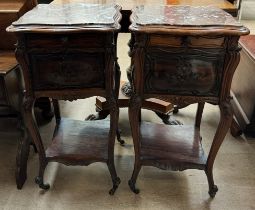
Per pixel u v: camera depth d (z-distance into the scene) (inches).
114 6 49.1
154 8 47.2
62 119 63.5
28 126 47.4
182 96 42.8
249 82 66.6
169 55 39.7
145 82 42.2
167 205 50.8
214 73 40.7
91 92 44.0
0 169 58.5
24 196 52.4
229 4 63.4
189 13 44.2
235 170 58.7
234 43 38.4
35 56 40.6
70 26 38.3
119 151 63.6
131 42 45.4
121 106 63.7
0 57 54.0
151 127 60.8
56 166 59.3
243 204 51.3
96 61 41.5
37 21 39.7
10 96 50.1
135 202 51.3
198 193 53.3
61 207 50.3
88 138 57.0
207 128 72.1
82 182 55.5
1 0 58.8
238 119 70.1
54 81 42.6
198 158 51.7
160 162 50.6
